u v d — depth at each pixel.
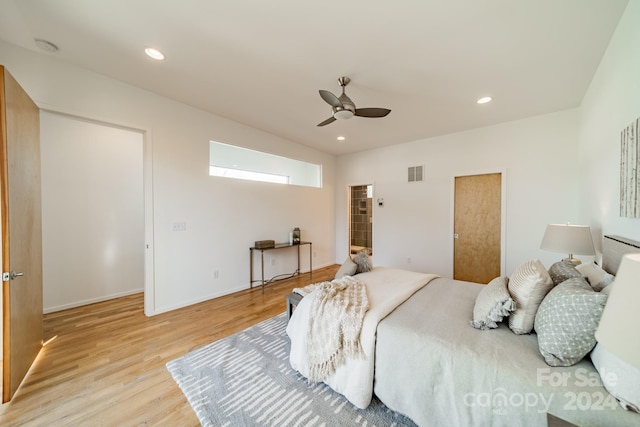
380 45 1.95
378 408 1.51
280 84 2.58
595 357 1.04
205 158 3.35
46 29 1.83
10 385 1.55
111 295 3.46
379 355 1.49
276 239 4.41
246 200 3.91
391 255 4.82
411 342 1.39
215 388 1.68
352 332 1.55
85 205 3.25
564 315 1.10
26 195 1.80
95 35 1.90
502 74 2.33
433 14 1.62
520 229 3.47
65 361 1.98
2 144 1.50
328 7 1.58
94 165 3.33
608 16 1.62
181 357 2.04
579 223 3.00
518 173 3.47
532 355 1.18
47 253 2.98
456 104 2.96
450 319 1.58
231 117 3.51
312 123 3.70
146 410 1.50
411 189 4.55
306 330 1.77
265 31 1.81
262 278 3.76
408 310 1.73
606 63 1.97
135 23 1.76
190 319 2.79
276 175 4.57
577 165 3.06
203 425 1.39
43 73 2.16
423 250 4.41
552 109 3.11
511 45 1.92
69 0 1.55
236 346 2.22
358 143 4.72
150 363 1.96
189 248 3.21
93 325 2.62
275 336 2.41
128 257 3.62
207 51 2.07
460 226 4.04
